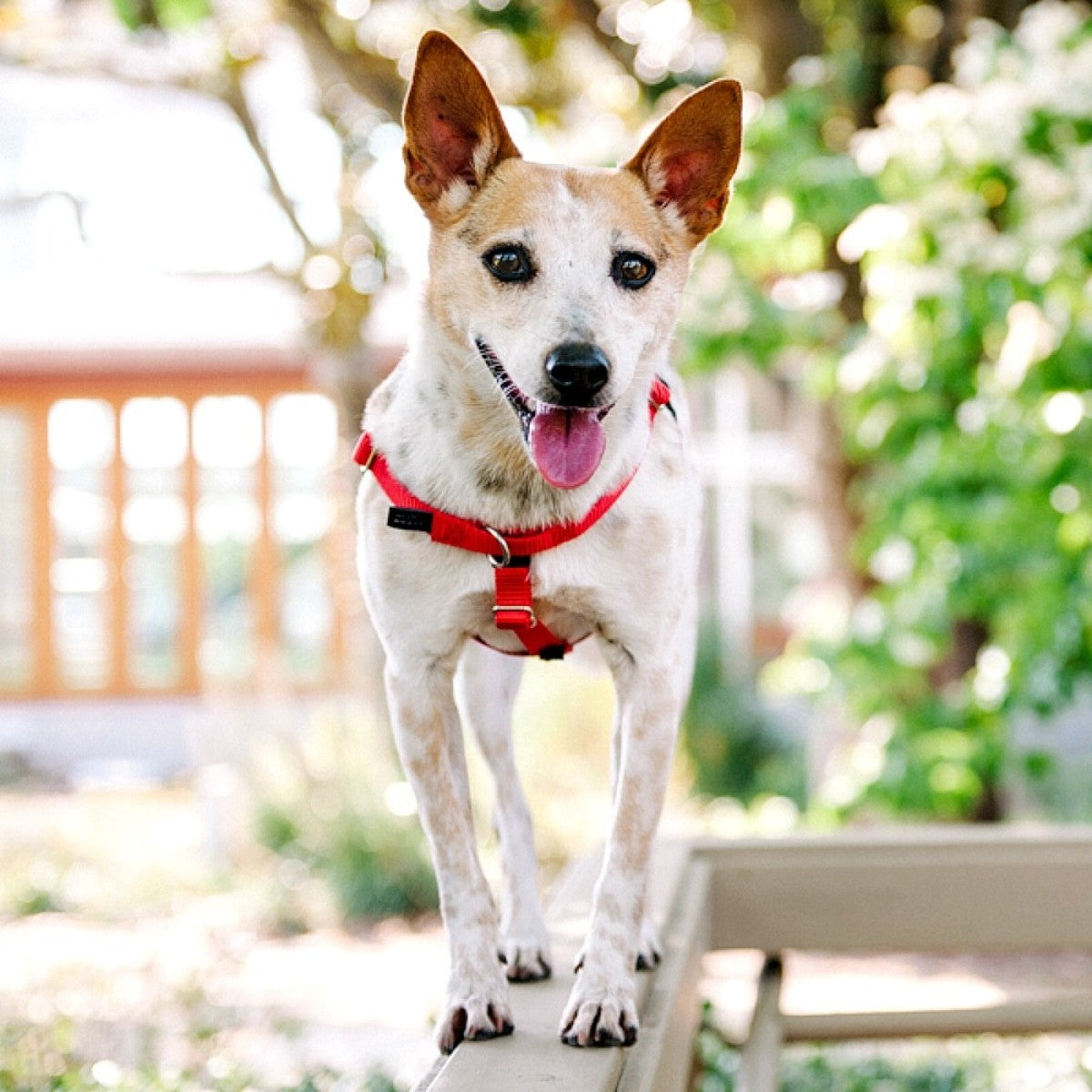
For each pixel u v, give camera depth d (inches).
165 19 305.3
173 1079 163.0
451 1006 95.3
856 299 285.4
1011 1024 148.8
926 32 305.3
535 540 99.9
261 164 322.3
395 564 101.7
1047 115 212.4
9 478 539.5
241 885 344.2
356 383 347.3
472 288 102.7
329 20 301.3
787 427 319.9
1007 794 288.5
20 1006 216.2
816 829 253.6
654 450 106.7
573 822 344.2
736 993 267.4
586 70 323.0
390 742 370.6
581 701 369.7
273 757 368.8
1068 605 223.1
